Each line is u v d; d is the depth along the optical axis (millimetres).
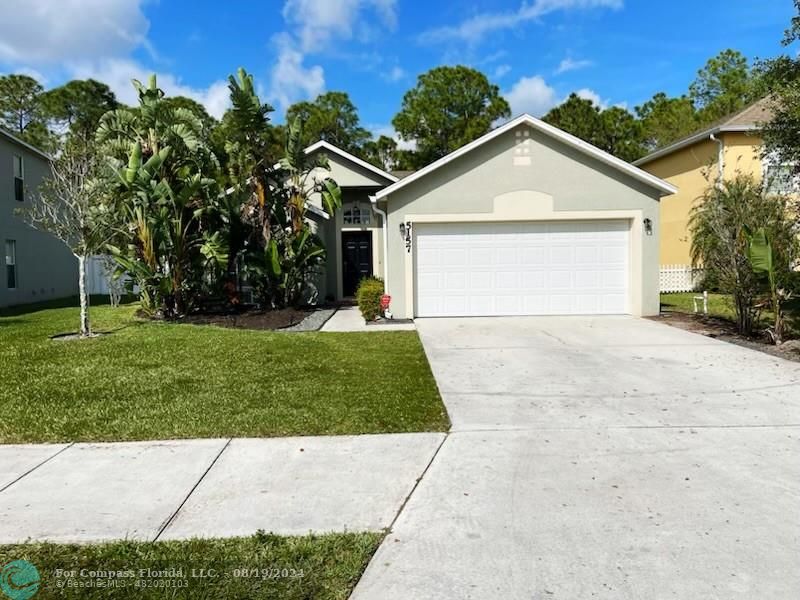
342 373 7832
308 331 11781
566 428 5645
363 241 18734
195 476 4598
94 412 6141
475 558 3398
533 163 13070
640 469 4641
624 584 3125
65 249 22562
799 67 10227
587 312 13391
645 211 13102
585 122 31188
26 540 3643
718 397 6625
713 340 10125
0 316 14891
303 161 15070
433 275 13375
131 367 8086
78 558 3432
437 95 36719
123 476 4613
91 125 25984
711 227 10711
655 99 39500
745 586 3092
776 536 3584
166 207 13516
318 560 3395
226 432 5562
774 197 10312
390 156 40000
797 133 10047
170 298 13961
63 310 16281
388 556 3434
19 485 4465
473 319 13070
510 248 13328
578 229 13281
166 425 5734
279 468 4738
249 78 14141
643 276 13164
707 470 4605
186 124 14281
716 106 31953
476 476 4547
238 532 3729
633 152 31047
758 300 10328
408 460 4883
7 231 18281
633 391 6926
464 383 7352
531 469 4672
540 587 3113
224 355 8867
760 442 5207
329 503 4117
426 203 13125
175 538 3658
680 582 3135
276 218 15133
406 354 9156
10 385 7188
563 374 7797
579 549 3473
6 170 18297
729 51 38188
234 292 15297
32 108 36938
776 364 8219
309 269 15922
